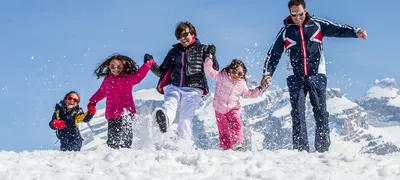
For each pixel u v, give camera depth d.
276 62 7.68
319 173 4.28
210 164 4.63
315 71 7.43
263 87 7.70
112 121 8.15
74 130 9.09
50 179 4.11
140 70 7.95
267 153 5.48
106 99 8.30
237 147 7.42
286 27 7.60
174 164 4.80
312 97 7.41
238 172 4.33
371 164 4.61
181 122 7.55
